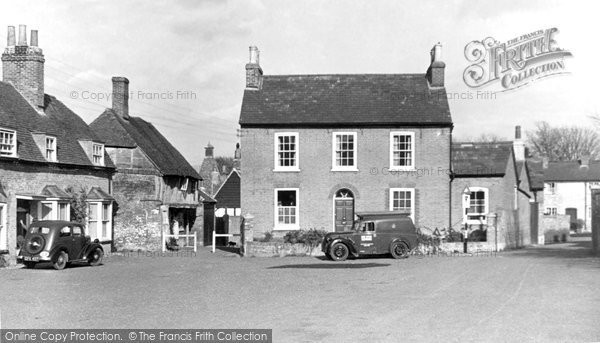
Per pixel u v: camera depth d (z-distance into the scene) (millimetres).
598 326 11992
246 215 35188
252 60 38719
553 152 95438
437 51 38344
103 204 35062
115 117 41938
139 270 24750
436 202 36094
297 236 33562
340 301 15398
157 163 41438
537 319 12711
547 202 82750
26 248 24969
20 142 29250
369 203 36250
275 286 18750
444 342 10648
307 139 36625
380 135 36438
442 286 18250
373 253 29594
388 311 13812
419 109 36906
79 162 33312
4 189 27391
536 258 28891
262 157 36656
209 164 61938
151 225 39875
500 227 35719
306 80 39156
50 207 29906
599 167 82500
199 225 49281
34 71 32812
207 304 15078
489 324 12211
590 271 22188
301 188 36469
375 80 39000
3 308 14648
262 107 37500
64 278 21562
